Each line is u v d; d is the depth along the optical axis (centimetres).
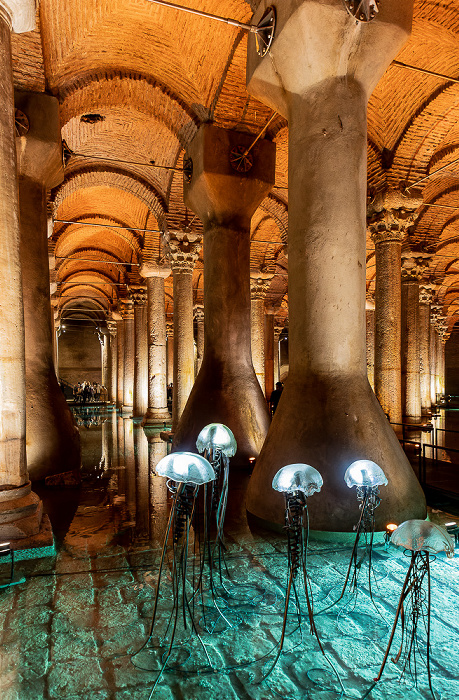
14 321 444
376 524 449
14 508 429
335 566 399
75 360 3950
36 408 695
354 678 256
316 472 292
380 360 988
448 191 1312
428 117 904
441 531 243
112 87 869
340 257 498
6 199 437
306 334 511
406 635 296
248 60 585
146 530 494
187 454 281
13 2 439
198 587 326
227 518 529
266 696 242
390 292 980
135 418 1870
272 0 519
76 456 726
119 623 312
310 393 502
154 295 1606
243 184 841
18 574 386
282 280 2348
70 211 1515
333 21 469
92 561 413
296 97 527
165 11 733
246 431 809
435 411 2095
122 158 1186
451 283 2397
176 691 246
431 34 758
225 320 848
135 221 1585
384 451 477
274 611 326
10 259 440
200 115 841
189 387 1224
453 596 346
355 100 509
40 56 682
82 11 695
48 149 701
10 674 261
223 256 854
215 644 288
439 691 244
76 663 270
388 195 954
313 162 506
